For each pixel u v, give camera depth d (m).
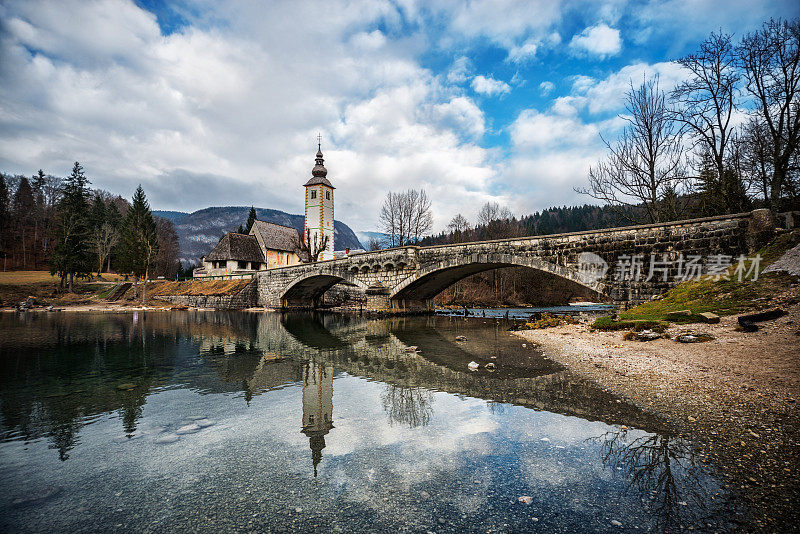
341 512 4.18
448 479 4.91
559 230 146.75
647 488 4.54
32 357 14.53
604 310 42.97
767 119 21.22
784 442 5.50
